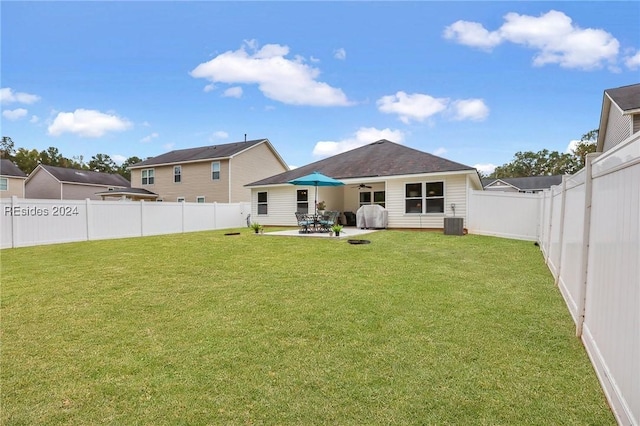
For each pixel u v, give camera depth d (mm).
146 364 2871
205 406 2293
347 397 2359
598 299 2758
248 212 20594
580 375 2619
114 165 56656
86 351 3131
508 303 4309
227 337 3402
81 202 12453
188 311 4215
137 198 27109
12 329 3670
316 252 8484
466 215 12688
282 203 17750
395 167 14570
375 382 2535
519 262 7004
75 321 3904
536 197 10172
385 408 2230
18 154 45312
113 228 13477
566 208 4770
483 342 3184
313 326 3645
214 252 8844
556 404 2256
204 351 3100
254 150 26391
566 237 4645
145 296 4883
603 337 2545
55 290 5238
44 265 7367
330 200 17125
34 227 11141
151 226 14984
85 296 4902
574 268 3900
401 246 9258
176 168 26500
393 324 3652
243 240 11359
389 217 14516
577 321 3332
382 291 4902
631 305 1999
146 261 7695
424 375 2619
